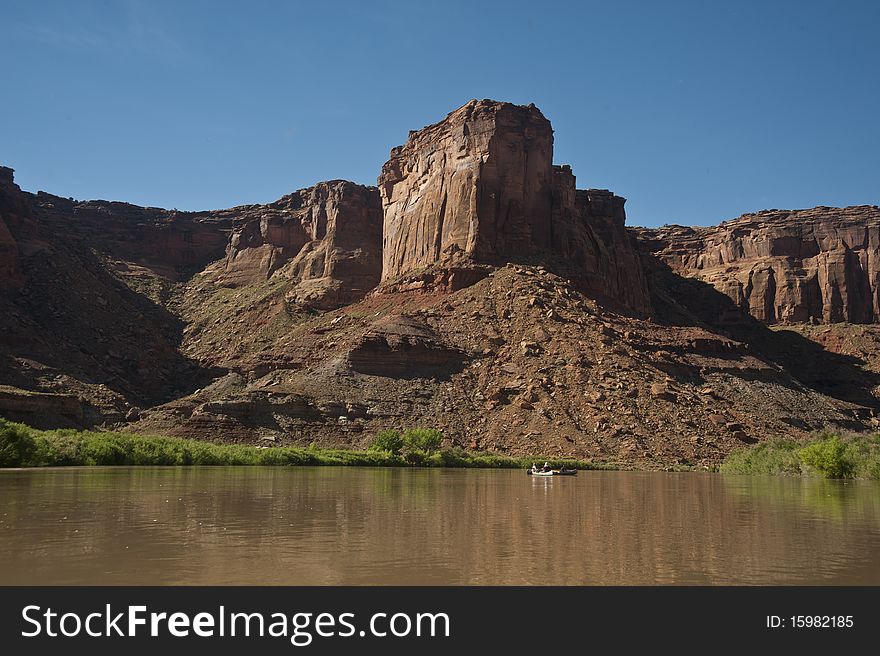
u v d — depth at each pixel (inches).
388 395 3673.7
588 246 5447.8
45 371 4138.8
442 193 5329.7
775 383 4379.9
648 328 4589.1
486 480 1931.6
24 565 608.4
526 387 3678.6
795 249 7568.9
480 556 668.7
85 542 719.7
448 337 4148.6
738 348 4626.0
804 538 815.7
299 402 3486.7
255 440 3280.0
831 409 4247.0
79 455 2299.5
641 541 775.7
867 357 6422.2
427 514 1013.2
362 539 763.4
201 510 1013.2
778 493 1558.8
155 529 814.5
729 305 7268.7
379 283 5871.1
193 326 6018.7
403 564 629.0
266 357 4293.8
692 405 3683.6
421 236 5378.9
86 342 4877.0
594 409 3503.9
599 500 1307.8
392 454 2930.6
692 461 3159.5
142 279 6820.9
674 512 1097.4
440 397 3705.7
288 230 7003.0
